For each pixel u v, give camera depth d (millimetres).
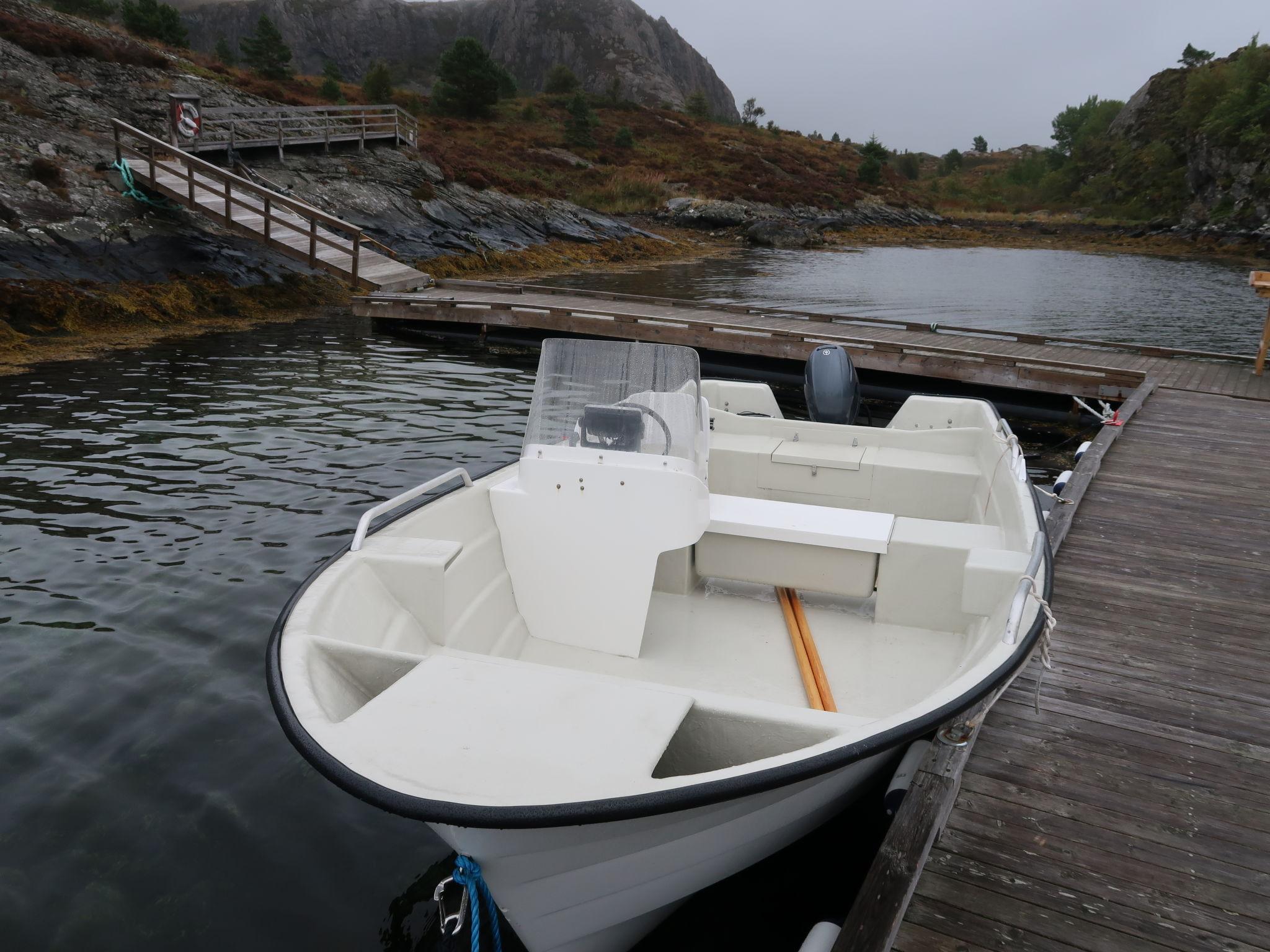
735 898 2732
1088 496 5840
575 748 2057
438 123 40906
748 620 3896
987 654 2594
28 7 25391
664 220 38281
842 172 54875
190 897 2682
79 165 15984
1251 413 8406
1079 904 2285
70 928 2543
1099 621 3986
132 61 23984
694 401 3564
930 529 3852
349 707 2424
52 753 3334
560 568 3604
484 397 9734
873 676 3420
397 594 3113
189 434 7734
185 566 5031
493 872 2109
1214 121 53938
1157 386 9742
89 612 4441
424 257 21281
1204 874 2395
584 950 2465
